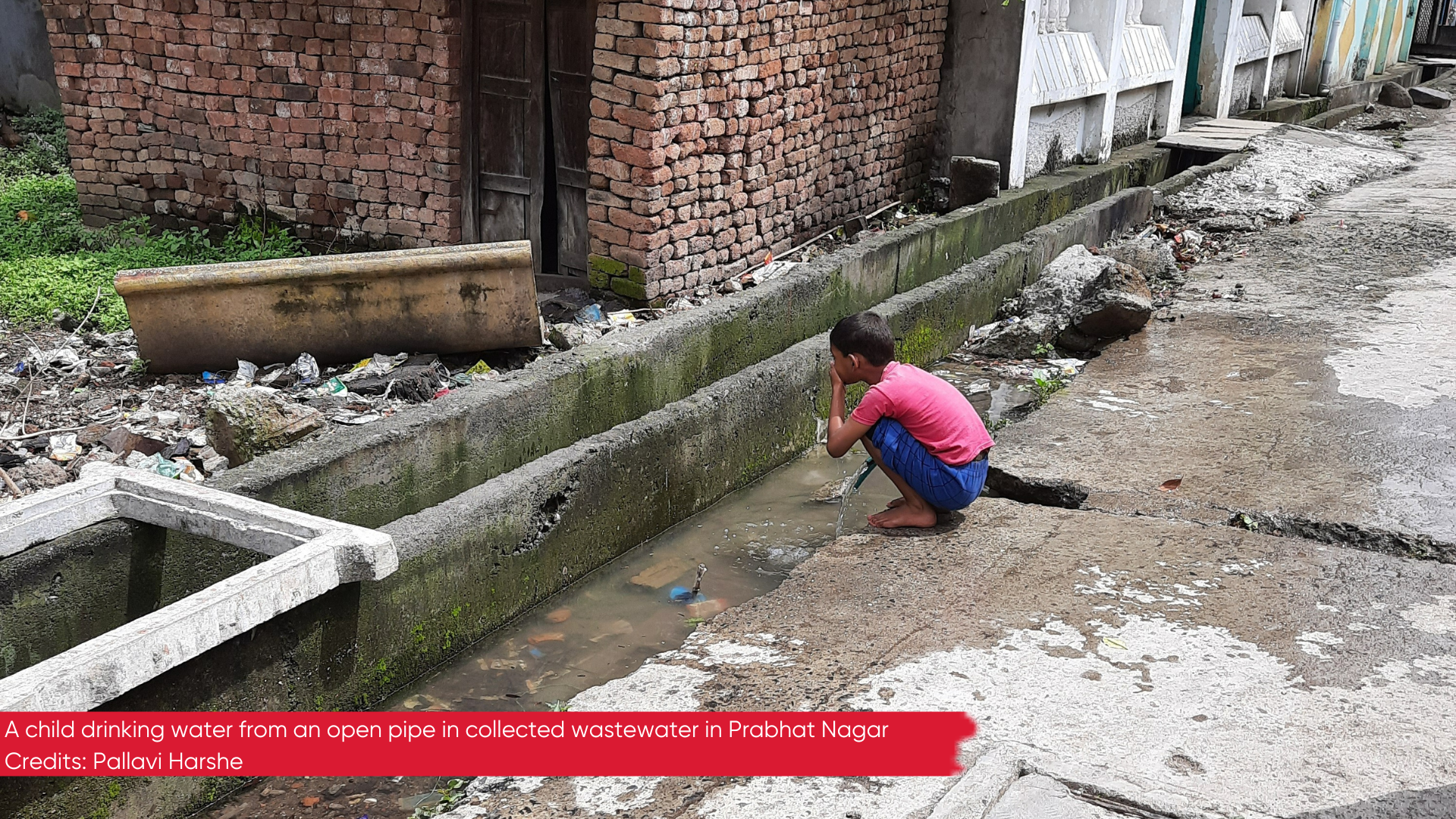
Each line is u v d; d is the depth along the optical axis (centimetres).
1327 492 477
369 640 396
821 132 827
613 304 695
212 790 346
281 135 797
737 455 590
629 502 520
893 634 370
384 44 738
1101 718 320
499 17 715
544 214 765
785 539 539
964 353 775
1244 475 496
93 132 863
